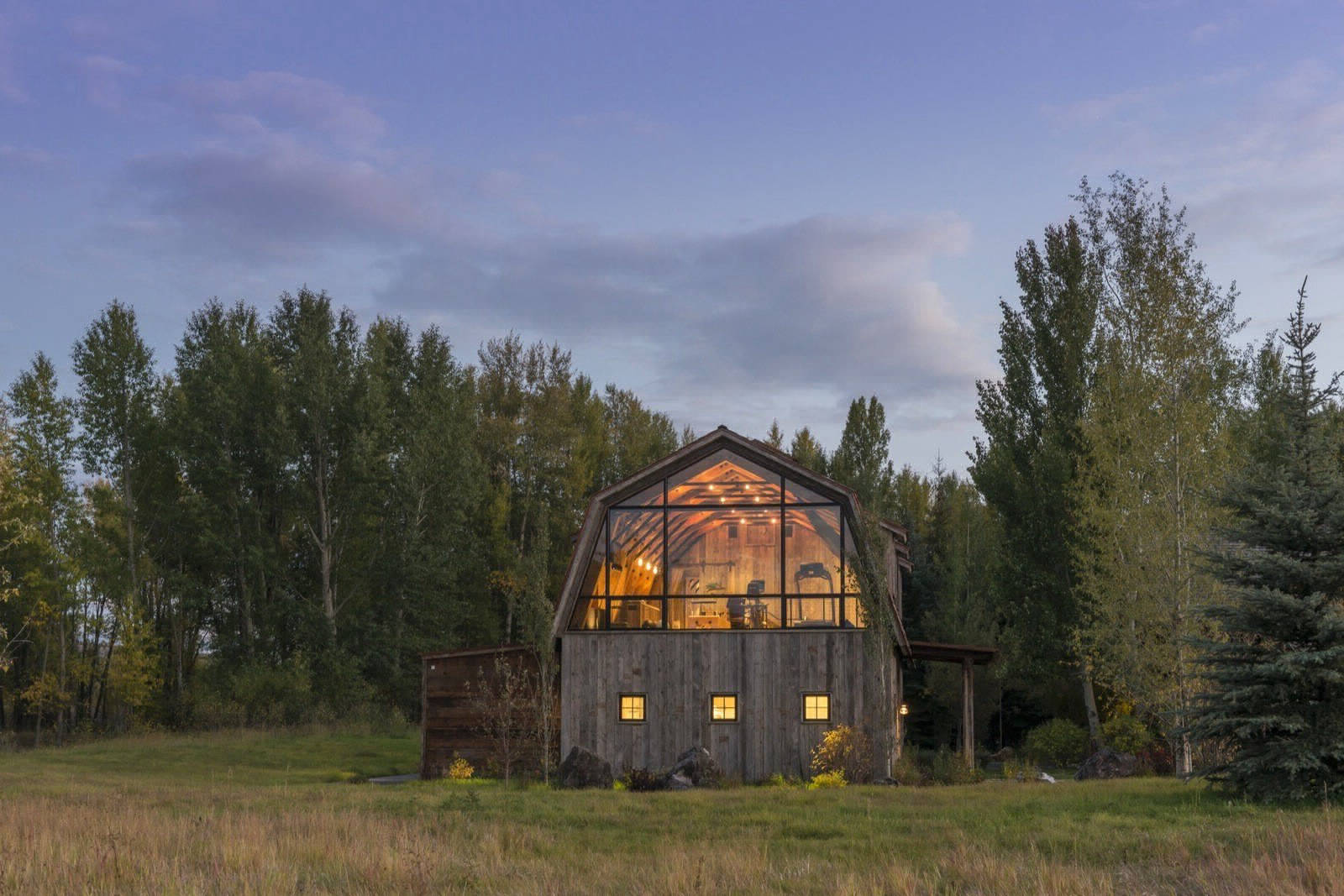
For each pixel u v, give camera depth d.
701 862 12.44
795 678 30.45
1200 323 32.31
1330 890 10.72
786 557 31.27
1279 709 19.22
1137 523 30.80
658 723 30.75
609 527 32.03
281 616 55.56
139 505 55.16
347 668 53.81
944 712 53.38
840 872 12.47
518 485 67.75
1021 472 44.31
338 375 57.94
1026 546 42.44
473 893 11.71
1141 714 33.34
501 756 31.38
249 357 57.84
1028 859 13.70
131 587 52.41
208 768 33.75
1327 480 19.58
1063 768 38.69
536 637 29.98
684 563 31.59
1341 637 18.70
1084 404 43.25
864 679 30.16
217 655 56.00
